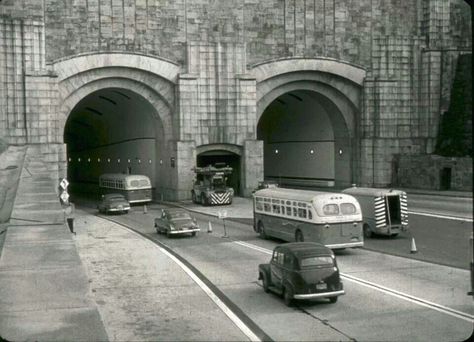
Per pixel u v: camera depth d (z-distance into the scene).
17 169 42.44
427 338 15.27
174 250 29.56
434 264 25.31
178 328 16.64
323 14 57.19
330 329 16.41
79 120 75.31
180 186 53.12
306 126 66.31
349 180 60.16
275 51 56.00
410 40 59.12
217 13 54.22
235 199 54.19
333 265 19.06
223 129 54.50
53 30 49.34
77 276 14.56
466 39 60.12
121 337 15.85
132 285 21.86
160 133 55.69
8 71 47.47
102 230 37.47
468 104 56.78
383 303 19.00
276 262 20.06
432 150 59.03
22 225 21.94
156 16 52.56
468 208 42.59
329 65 57.19
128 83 52.81
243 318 17.61
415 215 40.19
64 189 36.62
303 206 28.89
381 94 58.44
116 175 56.56
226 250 29.47
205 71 53.84
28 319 11.80
